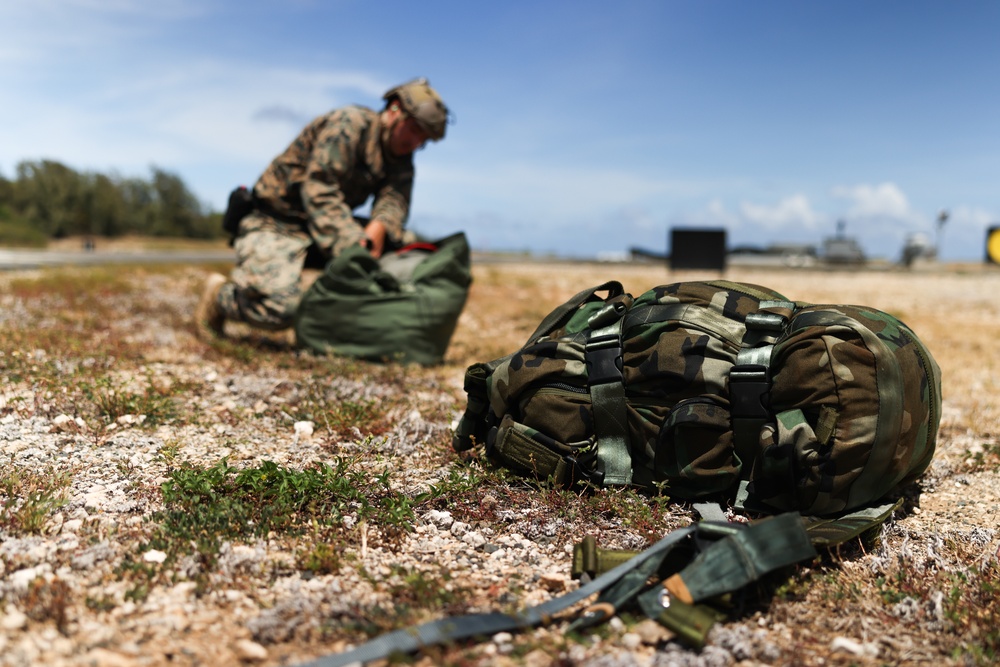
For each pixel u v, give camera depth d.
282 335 6.90
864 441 2.60
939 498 3.42
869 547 2.75
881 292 16.44
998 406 5.42
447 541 2.66
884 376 2.61
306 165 5.90
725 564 2.17
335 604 2.15
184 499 2.73
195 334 6.48
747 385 2.71
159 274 13.41
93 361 4.95
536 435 3.06
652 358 2.85
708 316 2.86
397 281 5.61
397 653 1.84
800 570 2.46
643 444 2.93
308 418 4.09
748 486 2.80
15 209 62.00
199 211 72.62
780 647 2.04
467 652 1.90
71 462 3.18
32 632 1.90
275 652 1.92
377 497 2.95
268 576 2.30
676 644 2.03
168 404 4.05
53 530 2.51
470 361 6.26
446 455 3.56
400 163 6.04
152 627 1.98
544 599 2.27
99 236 63.25
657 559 2.25
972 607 2.23
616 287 3.28
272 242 5.89
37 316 6.90
